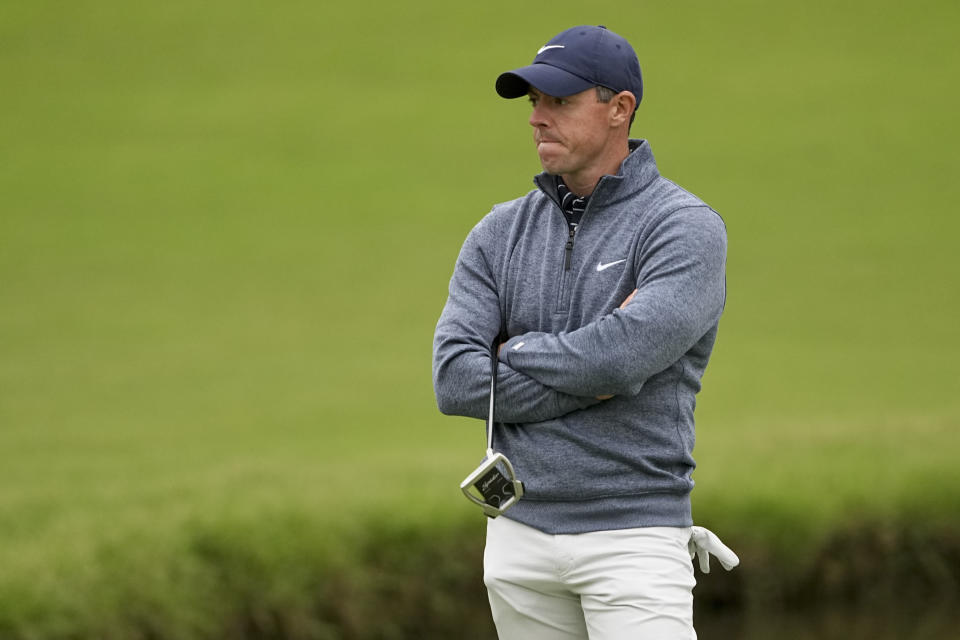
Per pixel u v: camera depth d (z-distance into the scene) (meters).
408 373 60.31
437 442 46.59
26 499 29.92
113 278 73.56
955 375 59.09
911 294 74.12
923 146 98.19
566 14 125.75
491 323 11.07
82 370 57.38
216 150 98.00
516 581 10.78
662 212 10.25
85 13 120.75
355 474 32.28
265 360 61.22
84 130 99.56
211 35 119.44
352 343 65.31
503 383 10.45
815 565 28.20
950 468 31.86
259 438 46.50
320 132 102.75
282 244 82.25
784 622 27.44
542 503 10.52
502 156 100.00
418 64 116.06
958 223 85.88
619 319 9.94
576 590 10.58
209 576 23.98
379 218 88.06
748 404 52.94
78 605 22.14
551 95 10.21
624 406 10.31
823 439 37.78
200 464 40.25
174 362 59.75
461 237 85.06
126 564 23.48
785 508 28.42
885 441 37.06
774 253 81.06
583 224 10.63
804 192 91.31
